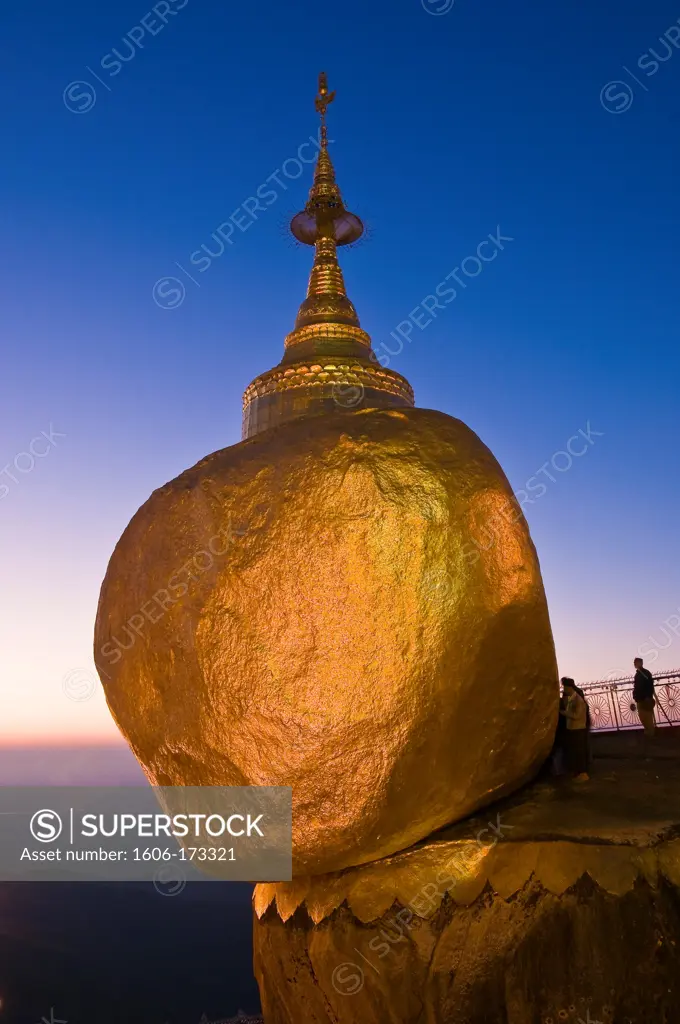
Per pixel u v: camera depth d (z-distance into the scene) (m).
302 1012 7.61
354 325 11.06
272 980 7.98
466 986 6.61
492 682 7.37
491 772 7.47
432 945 6.82
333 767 6.92
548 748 8.10
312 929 7.43
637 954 6.28
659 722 13.58
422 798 7.06
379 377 10.30
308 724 6.91
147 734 7.75
